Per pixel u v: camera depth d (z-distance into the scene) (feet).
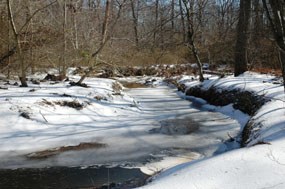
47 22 49.83
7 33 43.21
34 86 40.09
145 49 79.00
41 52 48.91
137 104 43.93
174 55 86.94
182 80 65.10
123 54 64.23
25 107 32.12
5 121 30.07
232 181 14.90
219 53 82.12
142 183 19.65
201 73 56.34
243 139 27.30
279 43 19.31
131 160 25.27
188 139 30.07
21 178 22.22
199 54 86.33
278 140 19.40
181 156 26.11
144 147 28.04
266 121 25.43
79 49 55.67
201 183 14.88
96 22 61.36
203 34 81.20
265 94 35.06
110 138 29.99
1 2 43.27
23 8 45.01
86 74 43.19
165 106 44.83
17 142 27.86
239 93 40.22
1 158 25.36
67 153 26.45
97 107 37.11
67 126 31.73
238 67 51.47
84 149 27.32
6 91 35.88
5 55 43.16
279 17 19.07
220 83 46.91
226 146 28.14
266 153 17.20
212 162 16.57
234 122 35.14
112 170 23.39
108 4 43.52
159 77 79.00
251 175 15.23
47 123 31.37
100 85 46.85
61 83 44.39
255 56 59.26
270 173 15.29
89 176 22.43
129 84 67.62
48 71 55.62
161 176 17.69
